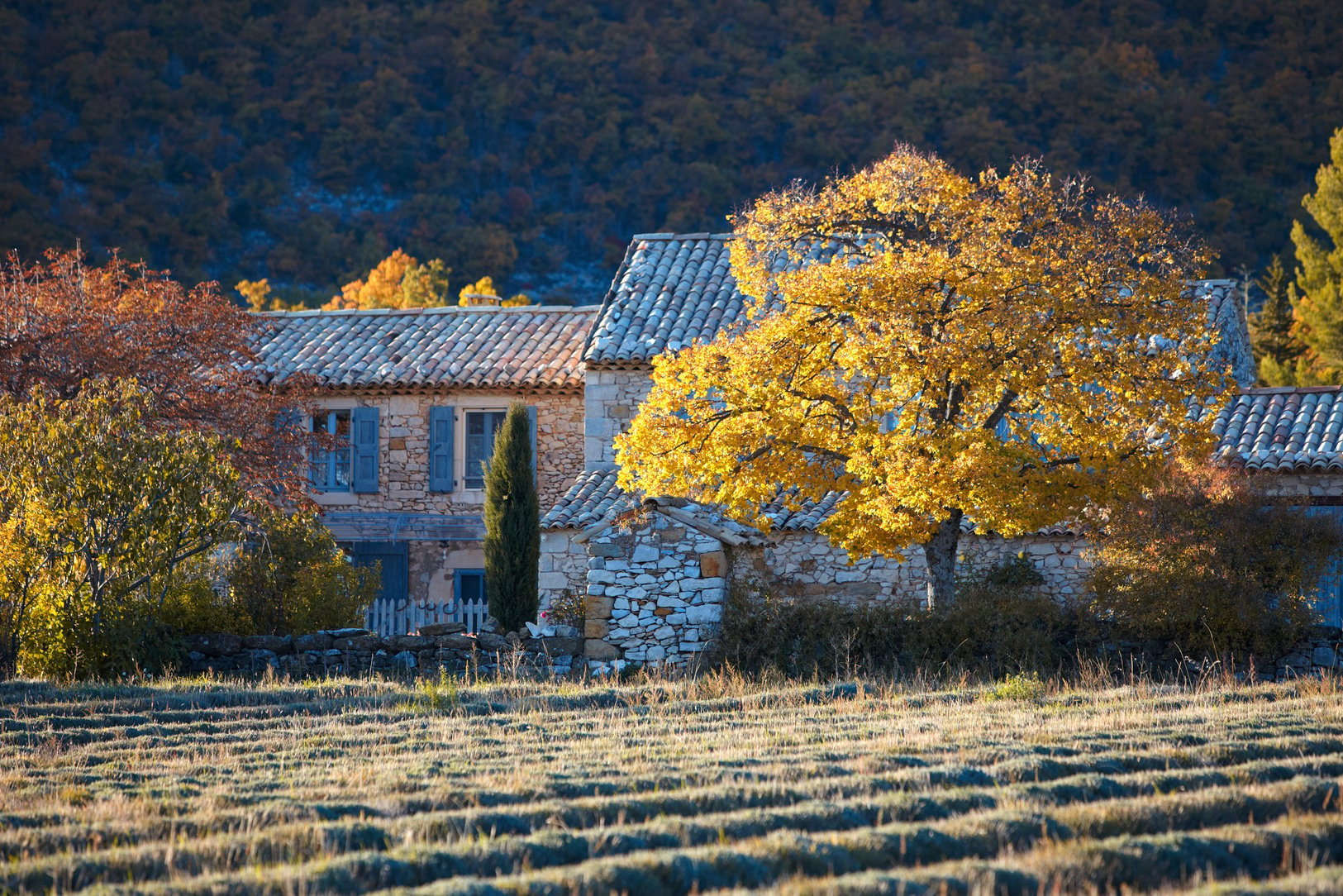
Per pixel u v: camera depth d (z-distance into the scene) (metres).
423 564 54.88
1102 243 36.47
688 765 19.75
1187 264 36.53
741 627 35.69
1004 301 34.69
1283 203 180.00
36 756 21.22
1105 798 17.58
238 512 40.06
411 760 20.92
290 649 36.75
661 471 37.06
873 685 30.38
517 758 20.83
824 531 37.50
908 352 34.84
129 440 34.22
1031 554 44.09
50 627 32.69
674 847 15.39
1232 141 196.62
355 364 55.97
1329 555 33.88
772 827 16.08
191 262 197.12
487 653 36.28
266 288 126.25
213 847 15.00
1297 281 85.06
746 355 36.91
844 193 39.47
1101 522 36.44
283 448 48.97
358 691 29.88
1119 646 34.12
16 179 196.50
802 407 38.41
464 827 16.06
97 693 28.52
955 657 34.19
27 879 13.91
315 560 40.94
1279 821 15.88
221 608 39.09
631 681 33.25
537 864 14.80
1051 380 34.88
